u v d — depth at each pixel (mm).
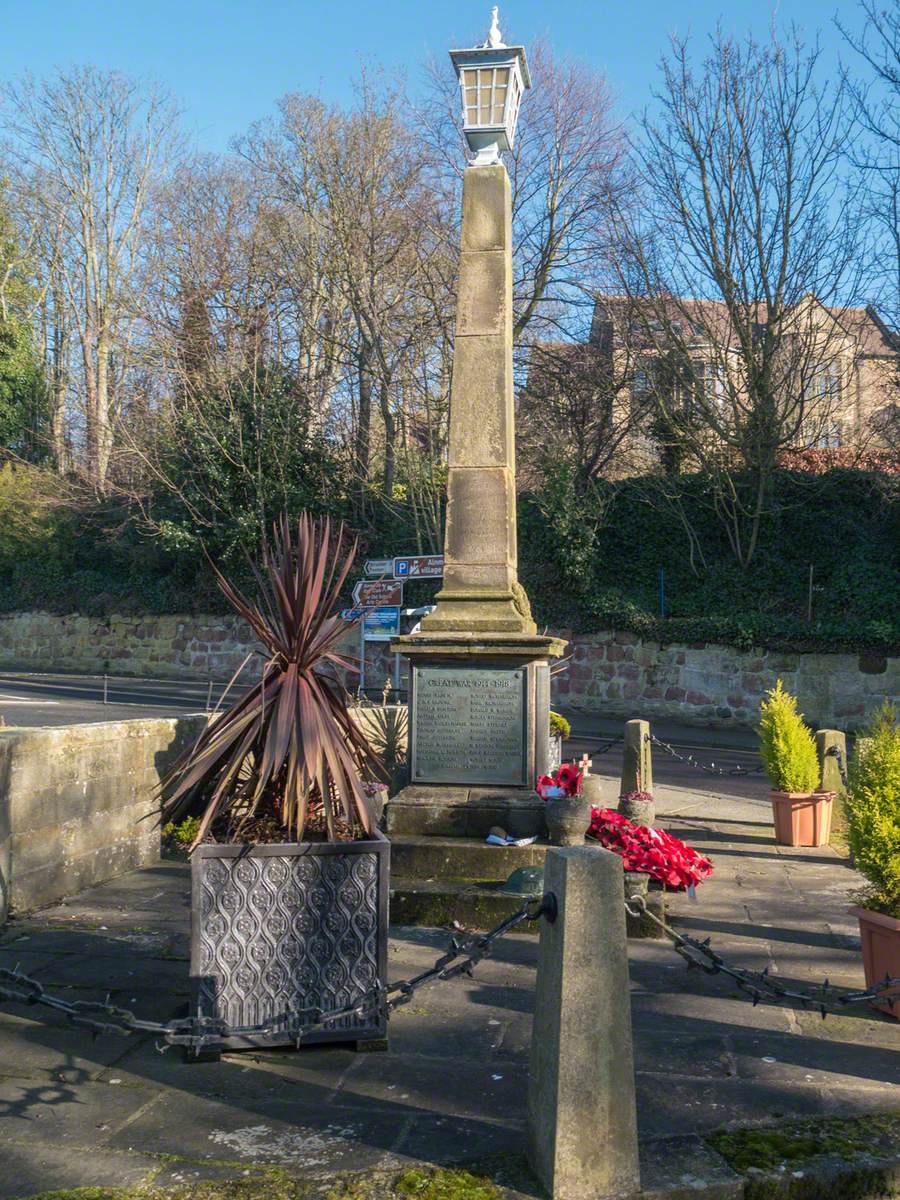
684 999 5207
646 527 24109
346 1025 4402
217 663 26906
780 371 22172
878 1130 3715
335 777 4562
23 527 29922
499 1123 3750
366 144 25703
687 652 21938
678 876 7207
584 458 25078
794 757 9500
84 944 5840
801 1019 4922
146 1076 4137
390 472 25781
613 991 3285
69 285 33156
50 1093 3973
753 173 21266
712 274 22047
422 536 25109
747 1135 3654
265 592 5172
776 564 23094
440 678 7480
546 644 7266
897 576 21703
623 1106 3256
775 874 8234
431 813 7285
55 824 6844
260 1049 4402
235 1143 3586
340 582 5023
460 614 7617
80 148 32438
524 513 24375
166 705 20594
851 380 24062
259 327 26391
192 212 28188
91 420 31125
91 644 29109
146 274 28422
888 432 23234
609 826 7281
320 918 4391
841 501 23359
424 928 6469
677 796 12430
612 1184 3230
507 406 7809
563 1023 3254
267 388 25938
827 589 22328
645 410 24734
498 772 7391
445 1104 3904
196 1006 4277
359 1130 3686
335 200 25719
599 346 25344
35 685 24328
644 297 23125
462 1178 3340
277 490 25641
